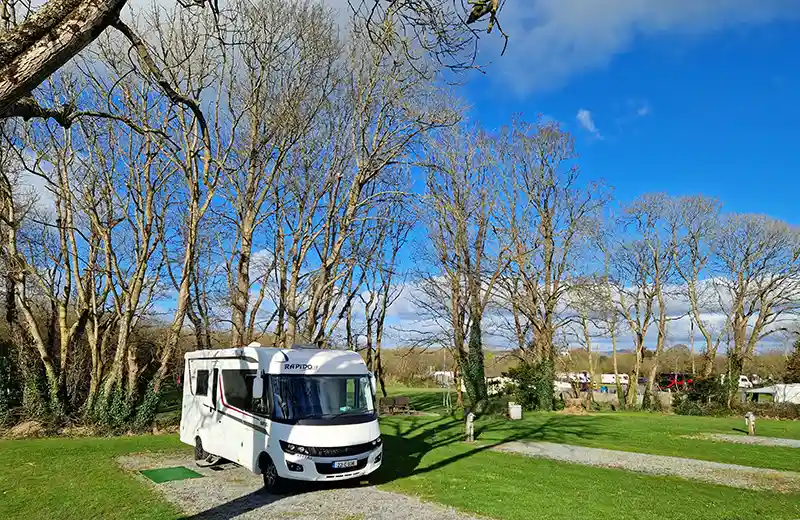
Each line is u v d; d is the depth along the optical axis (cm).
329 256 2708
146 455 1630
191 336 2983
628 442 2197
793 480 1431
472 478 1316
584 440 2236
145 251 2384
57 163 2316
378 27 676
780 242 4322
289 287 2717
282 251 2861
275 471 1130
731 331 4469
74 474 1312
